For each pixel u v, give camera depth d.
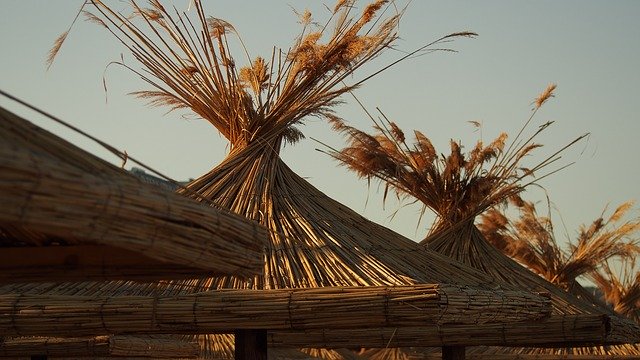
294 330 6.89
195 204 4.20
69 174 3.46
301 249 7.39
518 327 10.66
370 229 8.24
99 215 3.59
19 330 7.07
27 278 4.74
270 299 6.66
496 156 13.35
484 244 12.94
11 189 3.25
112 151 3.98
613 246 18.17
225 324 6.69
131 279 4.73
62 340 9.10
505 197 13.27
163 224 3.95
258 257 4.73
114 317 6.87
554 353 15.73
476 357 14.66
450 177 13.20
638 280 21.83
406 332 10.66
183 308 6.74
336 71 8.85
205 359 11.49
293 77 8.76
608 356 15.34
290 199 8.12
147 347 9.77
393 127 13.38
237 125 8.63
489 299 7.40
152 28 8.77
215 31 8.73
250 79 8.69
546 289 11.91
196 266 4.28
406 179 13.09
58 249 4.69
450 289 6.87
